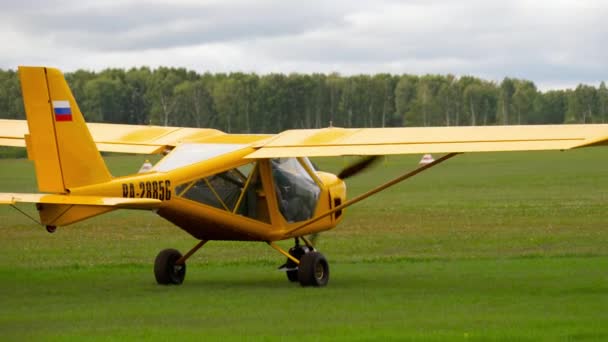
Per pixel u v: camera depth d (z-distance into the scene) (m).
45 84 22.84
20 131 28.62
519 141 23.23
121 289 26.05
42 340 18.36
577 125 23.64
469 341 17.89
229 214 26.16
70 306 22.83
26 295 24.83
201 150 26.19
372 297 24.03
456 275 28.19
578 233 41.09
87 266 31.58
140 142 28.06
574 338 18.06
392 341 17.92
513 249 36.16
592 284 25.75
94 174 23.41
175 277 27.14
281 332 19.05
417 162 117.19
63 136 22.98
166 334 18.86
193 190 25.41
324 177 29.50
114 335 18.78
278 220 27.45
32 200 21.95
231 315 21.31
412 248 37.31
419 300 23.31
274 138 27.09
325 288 25.98
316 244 39.09
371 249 37.19
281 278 28.73
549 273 28.09
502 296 23.78
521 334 18.45
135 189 23.97
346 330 19.17
